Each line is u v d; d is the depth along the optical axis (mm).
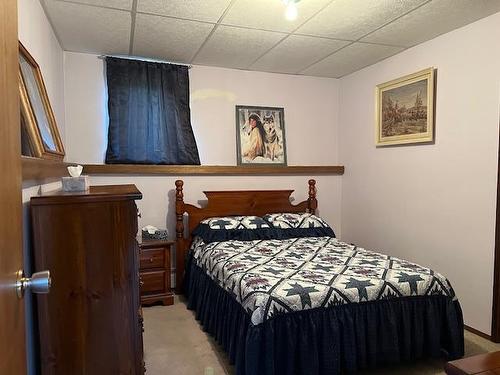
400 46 3340
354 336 2137
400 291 2270
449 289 2402
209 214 3881
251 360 1944
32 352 1453
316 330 2074
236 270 2516
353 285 2213
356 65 3938
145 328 2912
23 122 1803
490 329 2703
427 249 3254
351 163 4312
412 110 3350
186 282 3600
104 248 1508
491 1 2449
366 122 4027
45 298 1441
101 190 1796
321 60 3758
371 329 2176
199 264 3244
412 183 3410
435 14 2660
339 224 4543
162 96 3729
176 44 3281
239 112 4090
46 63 2637
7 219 861
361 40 3186
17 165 976
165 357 2467
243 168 4039
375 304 2205
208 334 2807
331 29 2932
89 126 3570
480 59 2754
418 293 2309
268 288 2137
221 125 4039
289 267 2572
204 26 2867
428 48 3191
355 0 2451
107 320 1519
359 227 4180
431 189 3203
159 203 3820
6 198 855
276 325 2021
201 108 3957
